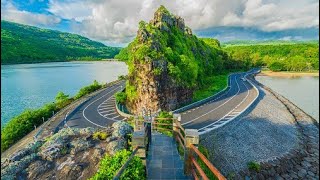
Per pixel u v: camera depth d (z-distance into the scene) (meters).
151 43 56.09
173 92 55.41
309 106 76.50
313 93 97.62
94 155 12.67
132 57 57.16
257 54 193.62
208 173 20.81
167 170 12.94
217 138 36.19
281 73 155.12
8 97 89.75
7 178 11.27
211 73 110.88
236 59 161.50
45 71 176.75
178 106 57.31
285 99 81.25
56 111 57.78
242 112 48.28
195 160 10.87
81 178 11.55
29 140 39.88
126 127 15.08
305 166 36.47
